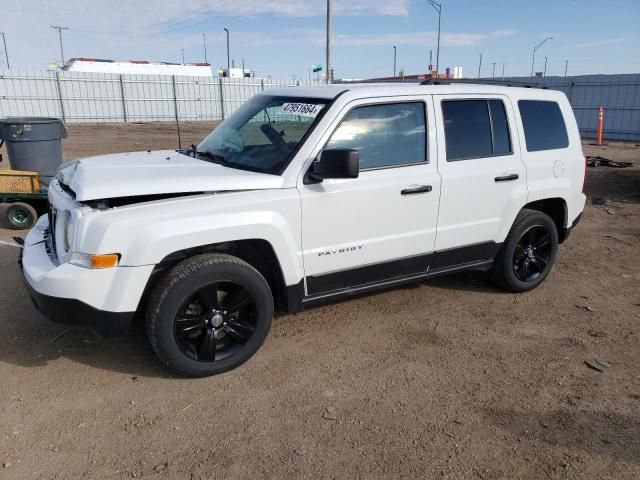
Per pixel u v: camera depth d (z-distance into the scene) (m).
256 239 3.71
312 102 4.17
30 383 3.58
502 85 5.26
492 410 3.40
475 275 5.88
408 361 4.00
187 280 3.44
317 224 3.93
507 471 2.87
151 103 34.31
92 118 32.69
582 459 2.96
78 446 2.99
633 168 13.91
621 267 6.29
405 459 2.94
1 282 5.27
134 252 3.27
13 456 2.90
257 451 2.98
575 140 5.55
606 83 24.36
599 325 4.68
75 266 3.28
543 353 4.16
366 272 4.30
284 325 4.54
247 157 4.11
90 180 3.42
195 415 3.29
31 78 30.38
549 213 5.64
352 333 4.43
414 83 4.64
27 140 7.93
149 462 2.88
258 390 3.57
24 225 7.58
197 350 3.66
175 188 3.47
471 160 4.70
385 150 4.23
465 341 4.34
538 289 5.52
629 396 3.58
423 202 4.40
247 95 37.88
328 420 3.27
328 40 28.39
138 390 3.54
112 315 3.30
